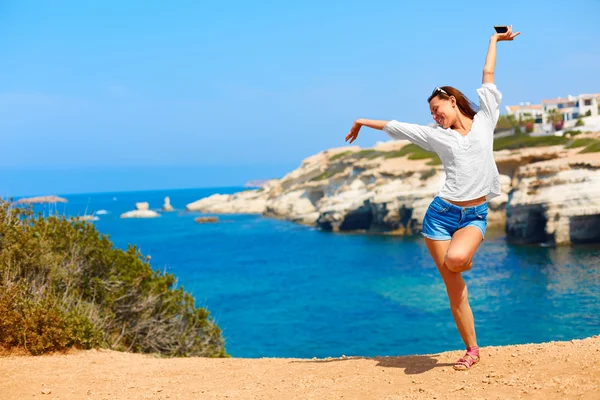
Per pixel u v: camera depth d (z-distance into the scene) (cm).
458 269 485
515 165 6203
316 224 8412
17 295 899
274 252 6056
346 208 7412
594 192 4650
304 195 9931
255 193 13962
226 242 7306
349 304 3216
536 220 5084
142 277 1227
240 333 2628
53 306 927
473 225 491
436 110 495
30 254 1021
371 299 3322
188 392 567
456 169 484
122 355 888
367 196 7075
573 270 3750
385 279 4022
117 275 1209
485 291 3278
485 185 482
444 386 475
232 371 680
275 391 533
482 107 490
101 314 1134
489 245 5250
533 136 7656
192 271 4912
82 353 873
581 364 470
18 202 1173
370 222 7350
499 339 2242
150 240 7919
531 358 528
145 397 554
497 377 480
